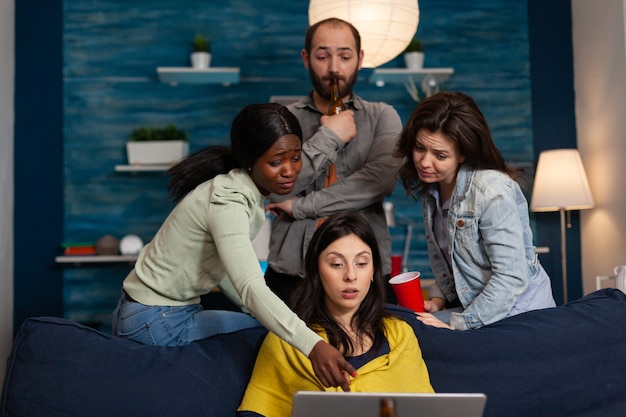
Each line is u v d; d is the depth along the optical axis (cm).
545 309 195
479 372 178
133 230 430
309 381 160
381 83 438
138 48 434
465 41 446
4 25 404
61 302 424
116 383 164
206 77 420
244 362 172
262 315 148
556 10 450
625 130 391
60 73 429
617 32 395
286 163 166
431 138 186
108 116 431
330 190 223
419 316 187
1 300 393
